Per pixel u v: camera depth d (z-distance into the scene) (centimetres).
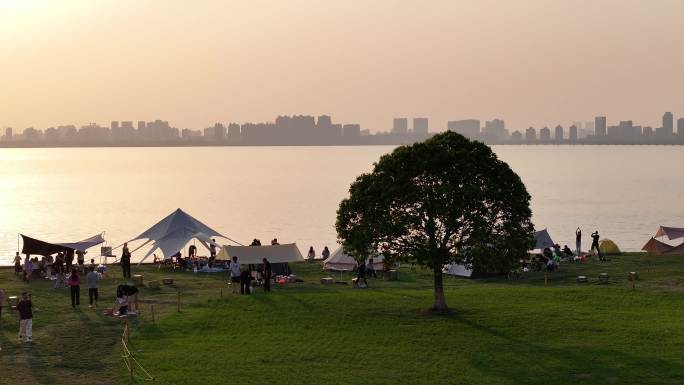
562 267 6769
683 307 4675
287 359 3650
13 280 6038
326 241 12775
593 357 3628
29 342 3950
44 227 14838
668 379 3319
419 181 4603
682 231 8094
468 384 3297
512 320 4347
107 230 14250
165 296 5284
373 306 4812
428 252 4519
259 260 6531
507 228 4531
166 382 3316
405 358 3659
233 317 4503
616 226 14575
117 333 4156
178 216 7538
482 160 4638
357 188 4734
